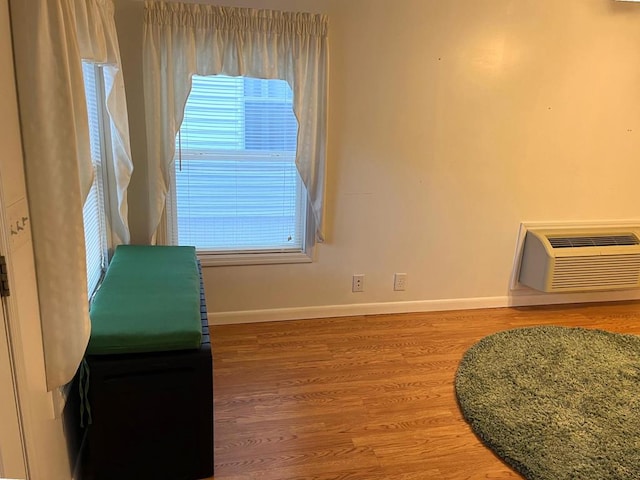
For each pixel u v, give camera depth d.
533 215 3.45
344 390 2.44
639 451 1.99
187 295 2.01
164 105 2.63
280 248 3.16
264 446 2.02
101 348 1.62
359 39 2.87
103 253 2.55
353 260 3.25
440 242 3.35
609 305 3.67
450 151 3.19
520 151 3.29
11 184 1.14
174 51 2.60
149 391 1.68
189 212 2.98
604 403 2.32
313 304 3.27
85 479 1.80
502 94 3.16
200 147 2.89
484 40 3.05
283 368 2.63
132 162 2.71
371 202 3.16
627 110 3.37
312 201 3.03
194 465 1.81
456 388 2.46
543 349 2.86
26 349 1.22
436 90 3.06
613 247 3.41
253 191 3.04
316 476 1.86
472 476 1.89
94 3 1.83
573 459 1.94
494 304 3.58
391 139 3.08
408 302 3.42
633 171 3.51
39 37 1.21
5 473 1.07
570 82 3.24
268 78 2.75
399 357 2.79
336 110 2.95
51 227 1.30
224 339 2.94
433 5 2.92
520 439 2.06
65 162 1.30
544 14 3.09
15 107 1.19
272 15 2.68
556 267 3.33
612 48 3.24
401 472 1.90
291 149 3.01
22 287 1.21
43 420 1.35
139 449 1.73
